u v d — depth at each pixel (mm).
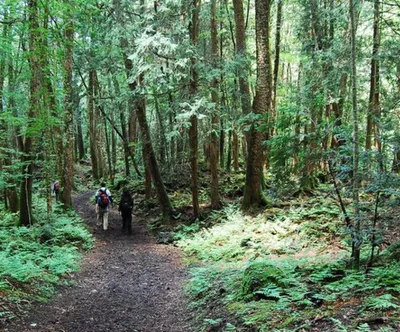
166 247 14156
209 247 12641
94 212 21422
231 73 14469
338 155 6730
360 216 6273
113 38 14992
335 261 7527
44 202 19391
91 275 10219
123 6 14711
